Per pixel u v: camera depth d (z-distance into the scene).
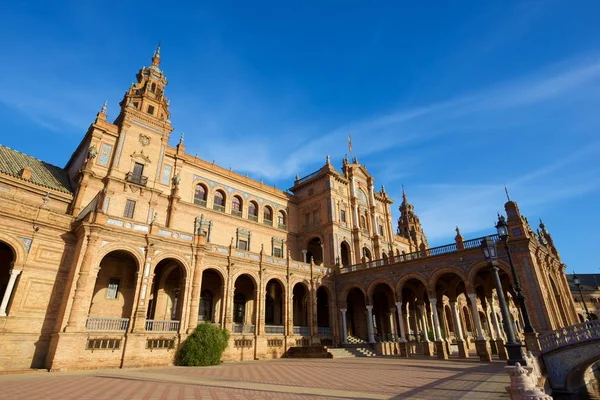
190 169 43.72
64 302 24.78
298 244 52.56
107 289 30.58
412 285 42.12
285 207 53.47
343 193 53.53
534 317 28.59
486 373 18.09
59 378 17.86
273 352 35.16
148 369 23.50
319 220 51.38
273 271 38.38
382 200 62.09
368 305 40.53
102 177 34.56
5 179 30.02
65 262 26.81
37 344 24.05
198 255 31.77
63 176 37.31
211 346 27.47
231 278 34.56
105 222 27.25
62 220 27.45
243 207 48.09
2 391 13.08
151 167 38.50
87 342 23.86
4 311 23.39
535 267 29.91
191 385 14.87
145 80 43.88
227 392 12.80
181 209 40.88
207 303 37.75
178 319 29.50
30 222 25.78
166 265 33.53
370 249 53.88
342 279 43.97
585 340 24.89
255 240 47.47
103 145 36.09
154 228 29.67
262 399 11.25
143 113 39.28
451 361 27.50
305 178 56.53
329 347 38.38
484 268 33.28
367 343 39.81
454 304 36.16
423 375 17.81
